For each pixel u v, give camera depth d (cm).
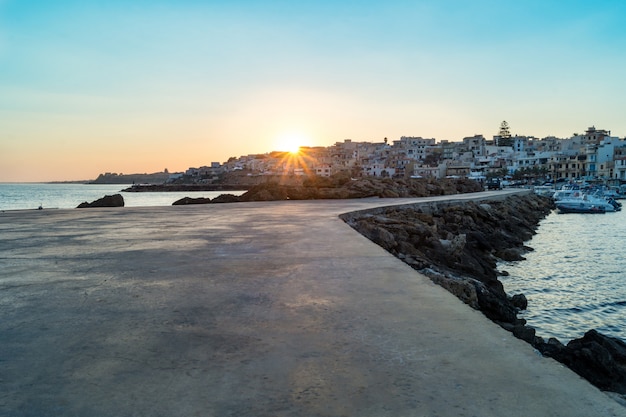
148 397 266
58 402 261
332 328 384
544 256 2767
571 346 950
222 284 548
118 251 809
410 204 2588
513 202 5225
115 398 265
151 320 410
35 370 305
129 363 315
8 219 1562
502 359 319
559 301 1775
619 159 11000
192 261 703
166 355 328
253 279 575
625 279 2136
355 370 301
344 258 723
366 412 248
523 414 246
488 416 244
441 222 2677
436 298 482
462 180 6003
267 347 342
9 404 259
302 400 261
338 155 18438
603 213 6319
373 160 15700
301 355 327
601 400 262
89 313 434
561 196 7612
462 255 1930
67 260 721
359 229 1488
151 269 643
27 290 527
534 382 284
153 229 1183
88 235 1058
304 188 3397
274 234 1047
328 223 1314
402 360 317
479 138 16362
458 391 271
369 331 376
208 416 245
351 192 3541
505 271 2272
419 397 264
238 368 305
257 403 258
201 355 328
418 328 383
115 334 373
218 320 408
